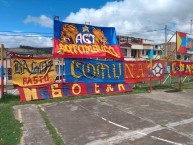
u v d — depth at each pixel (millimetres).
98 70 12734
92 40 12859
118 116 8562
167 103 10992
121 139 6359
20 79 10695
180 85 15281
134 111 9320
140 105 10383
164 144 6078
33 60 11008
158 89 15031
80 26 12523
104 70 12922
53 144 5844
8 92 12273
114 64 13266
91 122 7785
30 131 6645
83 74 12297
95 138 6391
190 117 8672
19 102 10312
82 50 12406
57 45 11750
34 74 11016
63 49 11836
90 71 12500
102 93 12641
